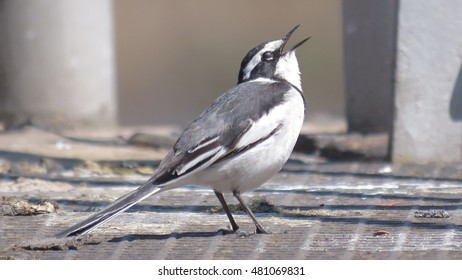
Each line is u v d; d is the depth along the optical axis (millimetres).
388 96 16562
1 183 13344
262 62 11172
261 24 33781
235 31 33312
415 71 14328
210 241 10062
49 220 11055
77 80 20516
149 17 33531
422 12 14148
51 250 9844
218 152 9914
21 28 20250
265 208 11461
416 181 13148
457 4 14109
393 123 14508
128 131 19750
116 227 10719
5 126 19891
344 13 17062
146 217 11203
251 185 10258
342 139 15977
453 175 13516
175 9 33844
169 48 32688
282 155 10258
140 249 9820
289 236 10203
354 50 16859
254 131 10023
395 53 14328
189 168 9820
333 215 11078
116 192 12711
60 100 20438
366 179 13422
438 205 11453
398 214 11008
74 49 20484
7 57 20328
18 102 20328
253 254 9578
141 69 32000
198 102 30766
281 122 10164
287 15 34125
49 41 20328
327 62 32219
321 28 33375
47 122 20250
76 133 19406
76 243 9906
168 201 12062
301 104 10492
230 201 11938
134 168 14727
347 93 17125
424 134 14453
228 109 10133
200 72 32031
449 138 14438
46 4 20266
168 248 9820
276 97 10312
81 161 15242
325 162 15336
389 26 16422
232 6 34688
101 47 20891
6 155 15750
